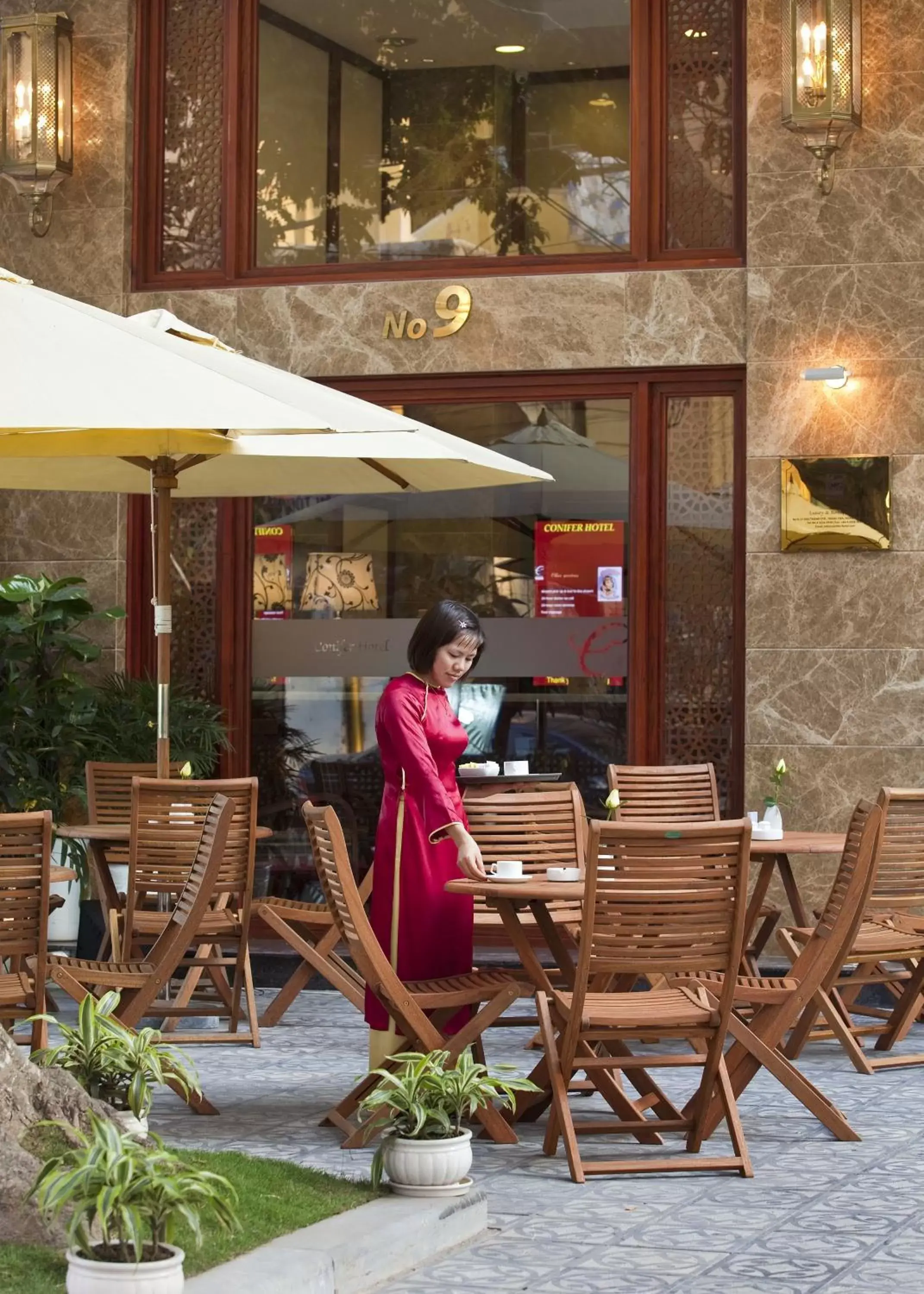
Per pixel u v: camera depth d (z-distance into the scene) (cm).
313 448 826
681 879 634
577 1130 649
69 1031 588
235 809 877
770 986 702
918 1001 901
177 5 1234
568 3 1188
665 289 1147
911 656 1098
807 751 1109
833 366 1110
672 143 1166
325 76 1220
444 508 1188
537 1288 497
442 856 709
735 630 1142
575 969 723
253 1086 787
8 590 1142
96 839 964
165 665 932
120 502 1212
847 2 1093
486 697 1178
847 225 1112
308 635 1205
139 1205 421
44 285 1229
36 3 1238
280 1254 476
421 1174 553
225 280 1215
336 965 934
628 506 1161
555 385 1172
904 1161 654
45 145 1208
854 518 1101
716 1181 623
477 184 1195
